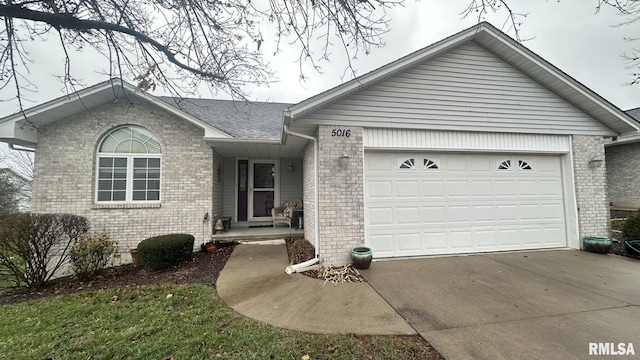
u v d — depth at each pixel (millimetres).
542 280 4320
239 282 4441
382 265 5188
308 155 6898
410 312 3273
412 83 5645
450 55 5820
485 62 5980
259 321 3135
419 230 5797
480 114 5926
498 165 6254
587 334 2729
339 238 5191
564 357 2361
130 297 3932
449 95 5789
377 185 5664
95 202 6699
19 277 4574
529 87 6176
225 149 7879
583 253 5977
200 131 7238
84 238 5145
